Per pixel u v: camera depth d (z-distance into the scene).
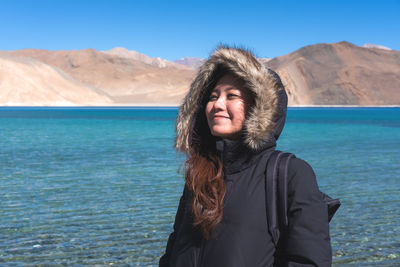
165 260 1.94
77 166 15.45
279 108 1.70
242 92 1.74
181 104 1.93
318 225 1.54
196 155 1.83
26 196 10.41
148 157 18.09
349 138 28.95
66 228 7.72
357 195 10.45
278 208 1.59
